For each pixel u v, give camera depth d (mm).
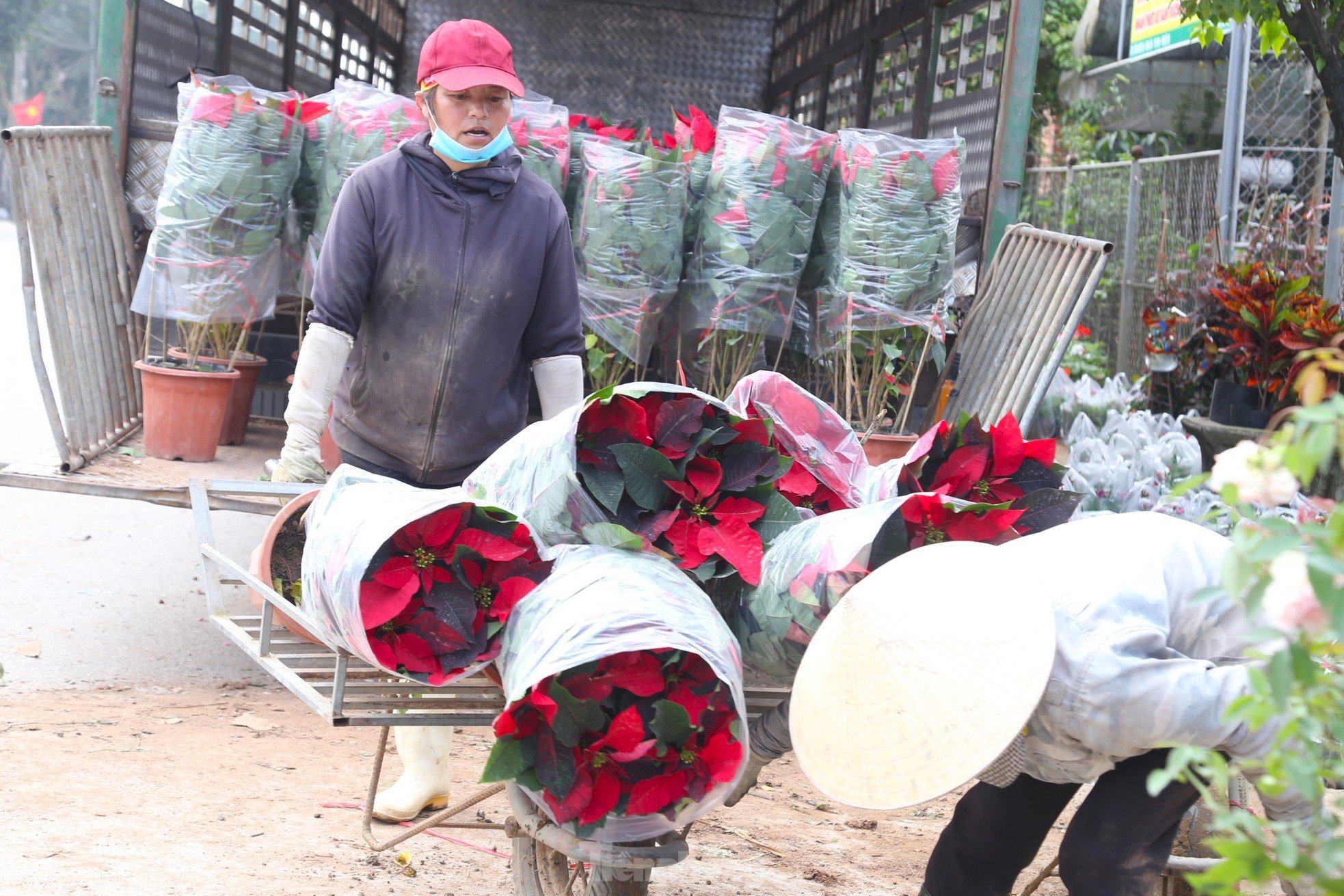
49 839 2873
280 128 4523
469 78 2844
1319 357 1247
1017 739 1974
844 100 7812
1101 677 1812
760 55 9758
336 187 4484
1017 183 5012
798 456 2348
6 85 32125
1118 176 9406
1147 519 2090
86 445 4359
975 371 4945
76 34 32406
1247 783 2771
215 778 3418
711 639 1775
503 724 1757
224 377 4527
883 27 6895
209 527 2545
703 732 1841
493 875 2979
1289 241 7422
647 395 2068
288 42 7102
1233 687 1811
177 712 3975
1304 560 1188
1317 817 1446
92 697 4035
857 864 3258
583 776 1821
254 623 2508
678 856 1871
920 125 6141
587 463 2047
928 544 2059
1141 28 8609
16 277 17219
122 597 5133
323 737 3900
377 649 1857
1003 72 4988
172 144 4703
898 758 1704
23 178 4031
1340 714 1371
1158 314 7570
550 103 4617
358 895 2770
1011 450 2221
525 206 3033
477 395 3070
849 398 4695
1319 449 1164
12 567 5383
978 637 1736
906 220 4504
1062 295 4539
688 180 4672
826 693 1799
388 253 2961
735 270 4492
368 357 3080
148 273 4523
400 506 1911
